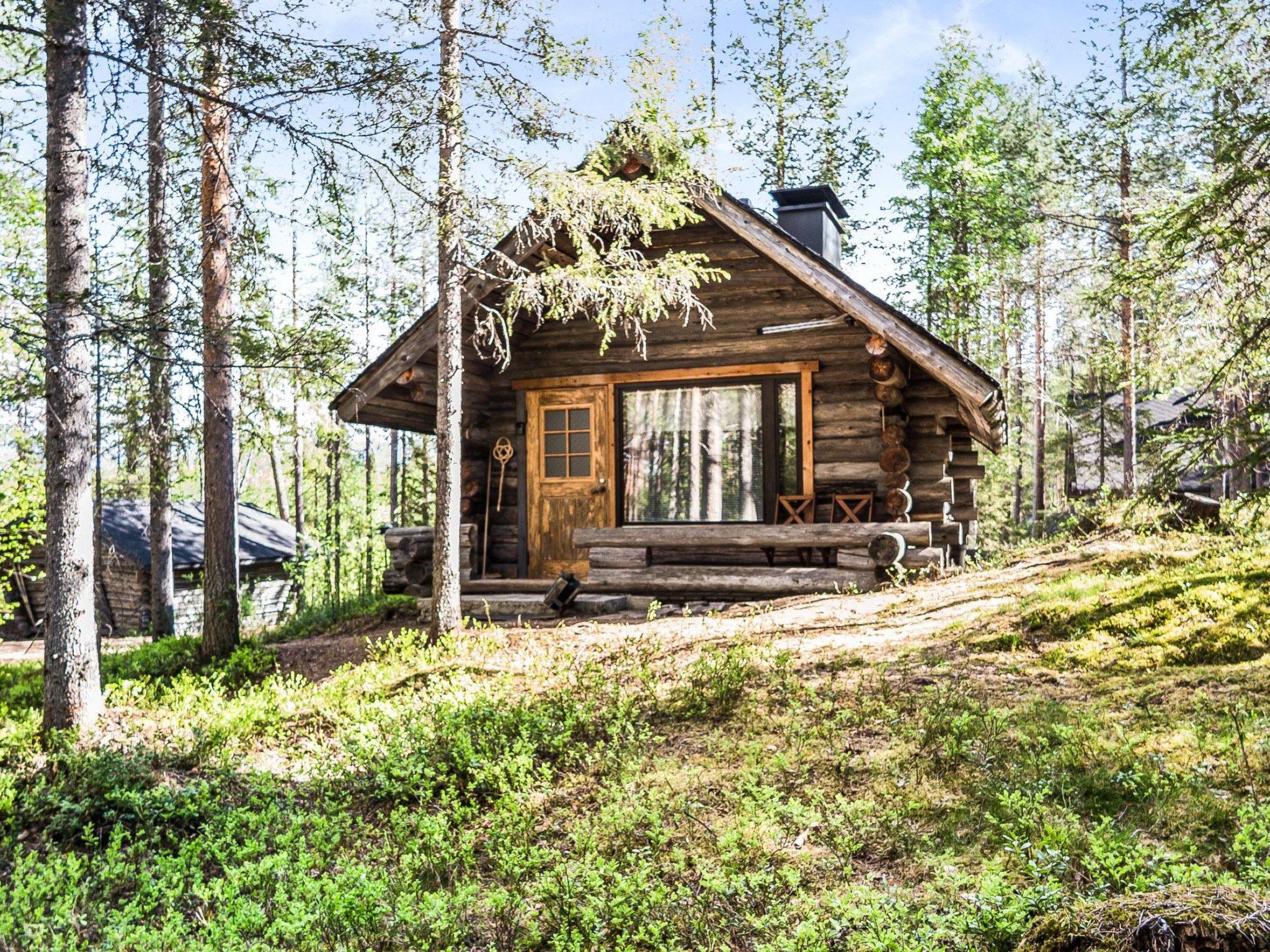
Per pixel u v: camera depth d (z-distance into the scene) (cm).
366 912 466
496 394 1469
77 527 844
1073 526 1605
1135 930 334
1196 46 1355
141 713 932
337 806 649
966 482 1558
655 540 1232
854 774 602
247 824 634
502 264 1139
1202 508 1290
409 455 3203
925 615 982
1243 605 824
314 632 1474
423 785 665
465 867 545
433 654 1013
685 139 1111
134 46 820
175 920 475
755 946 425
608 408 1399
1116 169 2517
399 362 1251
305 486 4025
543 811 620
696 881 498
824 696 751
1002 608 937
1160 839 478
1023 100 3241
